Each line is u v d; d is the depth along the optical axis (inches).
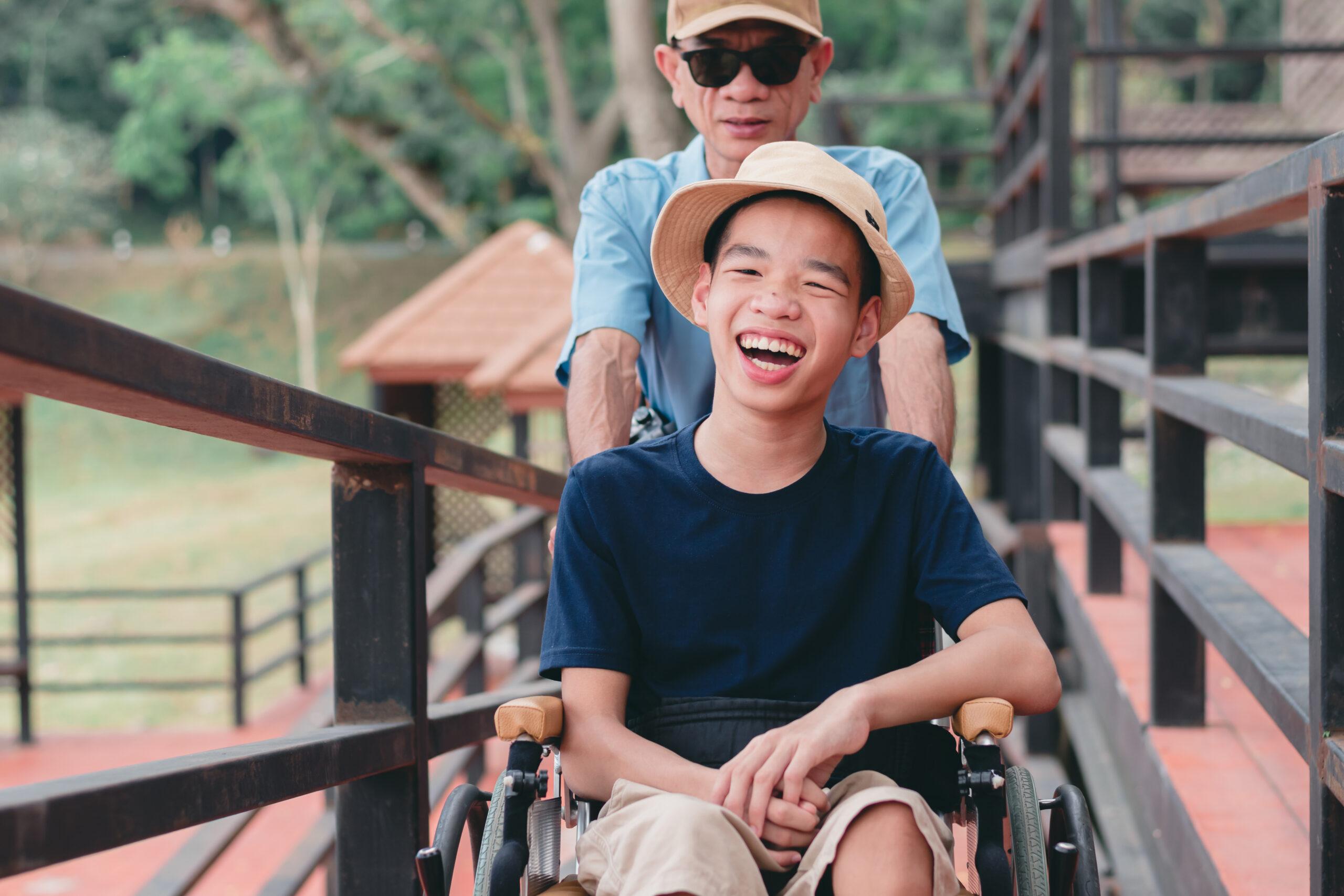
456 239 1049.5
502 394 383.6
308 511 917.8
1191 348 129.3
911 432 88.5
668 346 101.0
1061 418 233.9
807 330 66.1
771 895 62.7
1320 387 72.0
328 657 584.4
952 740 69.9
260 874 253.0
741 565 68.5
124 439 1114.7
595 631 68.6
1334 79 431.8
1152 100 1003.9
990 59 1152.2
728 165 100.3
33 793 53.8
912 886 57.6
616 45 595.5
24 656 359.3
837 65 1220.5
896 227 99.6
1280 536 248.1
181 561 785.6
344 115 957.2
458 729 98.2
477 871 62.8
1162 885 117.5
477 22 1010.1
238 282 1280.8
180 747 352.5
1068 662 195.3
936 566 69.2
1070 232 228.5
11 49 1491.1
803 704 67.8
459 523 428.5
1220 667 161.6
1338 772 68.2
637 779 64.4
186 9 872.3
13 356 48.9
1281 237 238.2
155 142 1301.7
